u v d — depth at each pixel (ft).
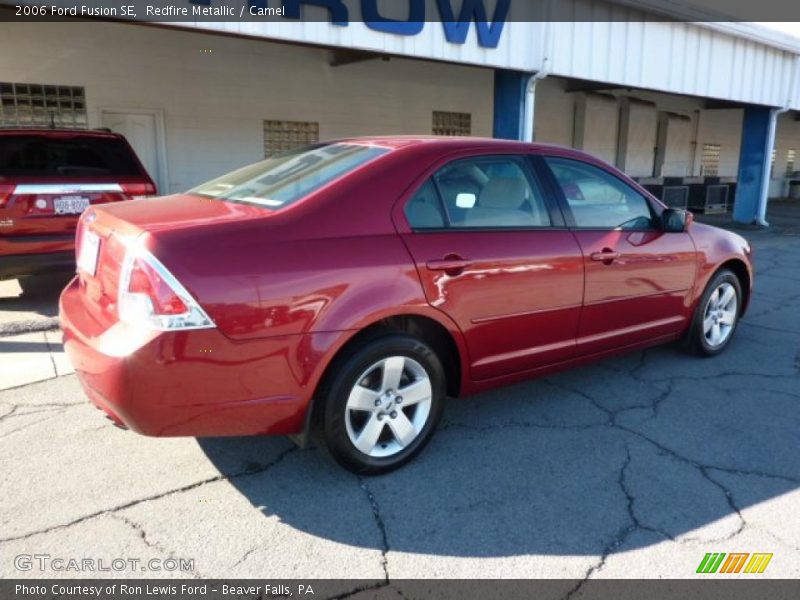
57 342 16.87
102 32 32.91
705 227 15.87
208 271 8.43
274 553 8.47
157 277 8.22
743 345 17.53
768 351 17.02
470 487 10.12
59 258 19.61
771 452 11.44
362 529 9.01
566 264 12.00
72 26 32.07
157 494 9.73
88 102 33.24
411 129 45.78
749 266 16.88
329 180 10.09
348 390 9.68
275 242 9.02
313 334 9.13
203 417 8.70
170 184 36.50
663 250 13.97
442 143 11.20
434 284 10.25
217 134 37.52
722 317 16.40
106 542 8.59
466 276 10.62
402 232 10.14
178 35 35.09
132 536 8.73
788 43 43.37
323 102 41.11
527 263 11.41
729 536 9.02
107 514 9.20
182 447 11.16
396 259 9.89
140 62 34.30
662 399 13.67
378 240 9.84
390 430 10.50
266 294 8.75
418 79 45.24
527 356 11.93
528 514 9.43
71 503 9.43
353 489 9.98
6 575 7.91
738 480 10.50
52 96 32.35
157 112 35.37
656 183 53.72
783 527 9.25
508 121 31.35
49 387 13.75
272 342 8.85
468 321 10.80
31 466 10.43
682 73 37.73
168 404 8.41
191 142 36.76
